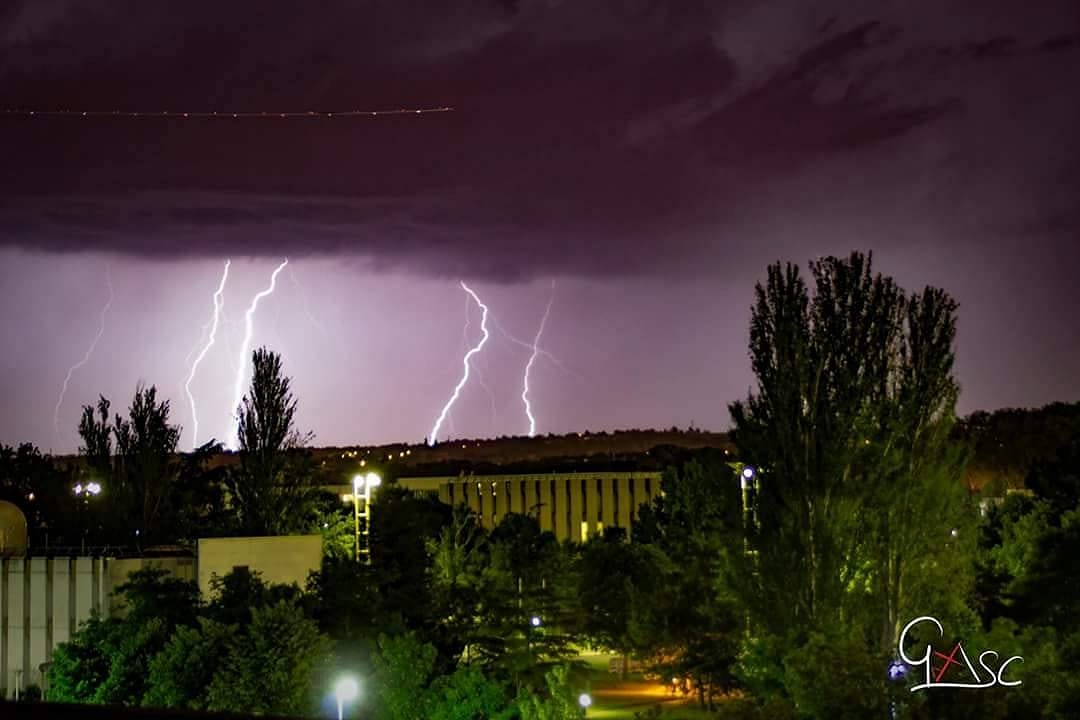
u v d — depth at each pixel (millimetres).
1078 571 42312
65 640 53219
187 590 49500
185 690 41281
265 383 68125
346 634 49656
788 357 42312
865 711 31281
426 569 67000
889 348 42219
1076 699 31219
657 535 78812
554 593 66812
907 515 40344
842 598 40375
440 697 45906
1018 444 107750
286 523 67188
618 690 64125
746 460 43156
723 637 52312
